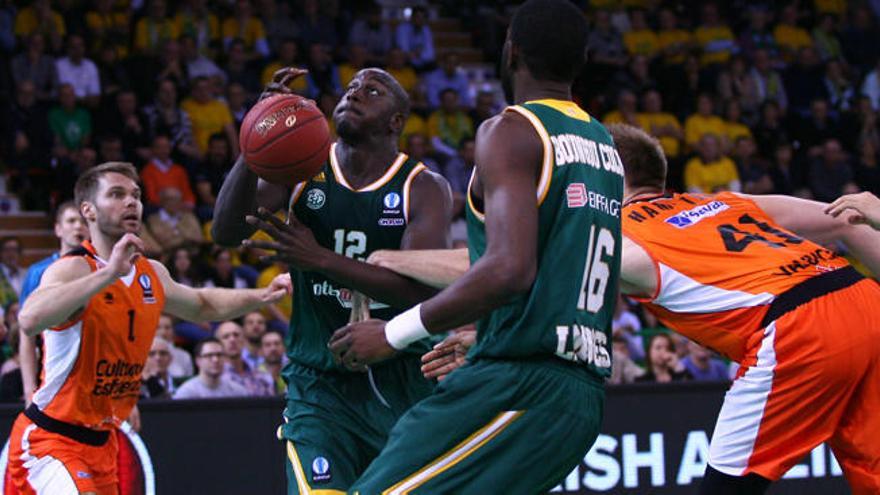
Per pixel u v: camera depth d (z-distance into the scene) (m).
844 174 19.27
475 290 4.04
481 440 4.27
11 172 16.25
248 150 5.12
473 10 22.30
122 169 6.91
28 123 15.96
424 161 17.27
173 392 10.52
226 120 16.77
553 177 4.28
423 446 4.29
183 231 14.82
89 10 17.62
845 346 5.45
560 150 4.31
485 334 4.40
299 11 19.05
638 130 6.09
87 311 6.57
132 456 8.62
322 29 19.05
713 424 9.72
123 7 18.14
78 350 6.59
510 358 4.31
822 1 23.09
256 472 8.93
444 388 4.37
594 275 4.43
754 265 5.62
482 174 4.23
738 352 5.71
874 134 20.58
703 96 19.38
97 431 6.77
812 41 22.16
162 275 7.02
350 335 4.35
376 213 5.98
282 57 17.91
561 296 4.28
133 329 6.76
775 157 19.36
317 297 5.94
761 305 5.55
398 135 6.13
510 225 4.09
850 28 22.66
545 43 4.47
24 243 15.86
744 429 5.65
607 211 4.51
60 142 15.98
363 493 4.32
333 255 4.77
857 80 21.78
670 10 21.34
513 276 4.02
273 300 7.10
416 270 4.82
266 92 5.33
